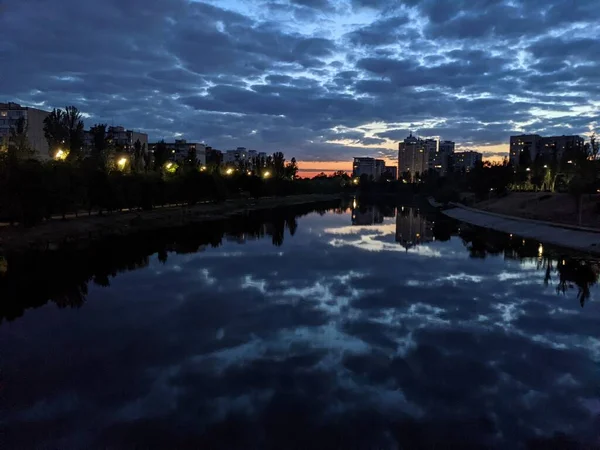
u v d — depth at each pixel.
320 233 52.84
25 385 12.80
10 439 10.09
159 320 18.88
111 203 50.41
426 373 13.59
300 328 17.78
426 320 18.88
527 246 42.12
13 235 36.69
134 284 25.56
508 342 16.33
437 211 99.81
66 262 32.34
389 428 10.53
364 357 14.81
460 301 21.95
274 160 152.88
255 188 105.19
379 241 45.62
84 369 13.92
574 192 52.09
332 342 16.22
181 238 46.31
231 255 35.81
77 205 50.28
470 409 11.47
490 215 73.56
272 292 23.55
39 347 15.84
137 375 13.46
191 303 21.45
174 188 68.81
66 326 18.17
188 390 12.46
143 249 38.69
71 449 9.73
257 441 10.02
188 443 9.94
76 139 63.81
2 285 25.42
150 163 86.50
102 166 55.75
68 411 11.34
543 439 10.14
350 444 9.89
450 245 42.81
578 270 30.22
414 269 30.14
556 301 22.12
